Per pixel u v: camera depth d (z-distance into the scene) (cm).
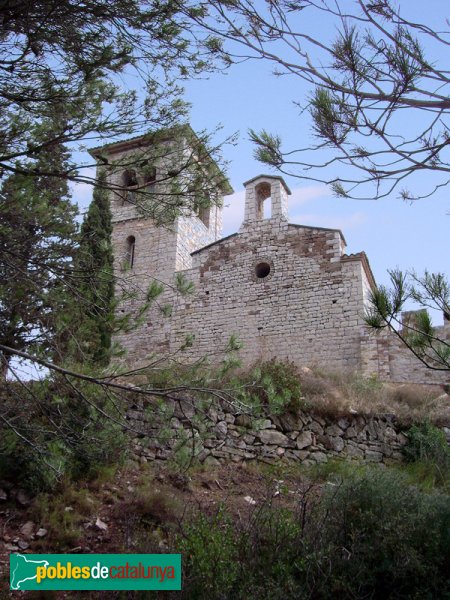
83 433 732
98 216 1875
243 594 645
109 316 700
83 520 842
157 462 1062
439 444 1327
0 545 765
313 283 2230
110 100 625
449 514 796
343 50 498
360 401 1438
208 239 2945
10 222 707
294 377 1398
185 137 666
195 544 707
